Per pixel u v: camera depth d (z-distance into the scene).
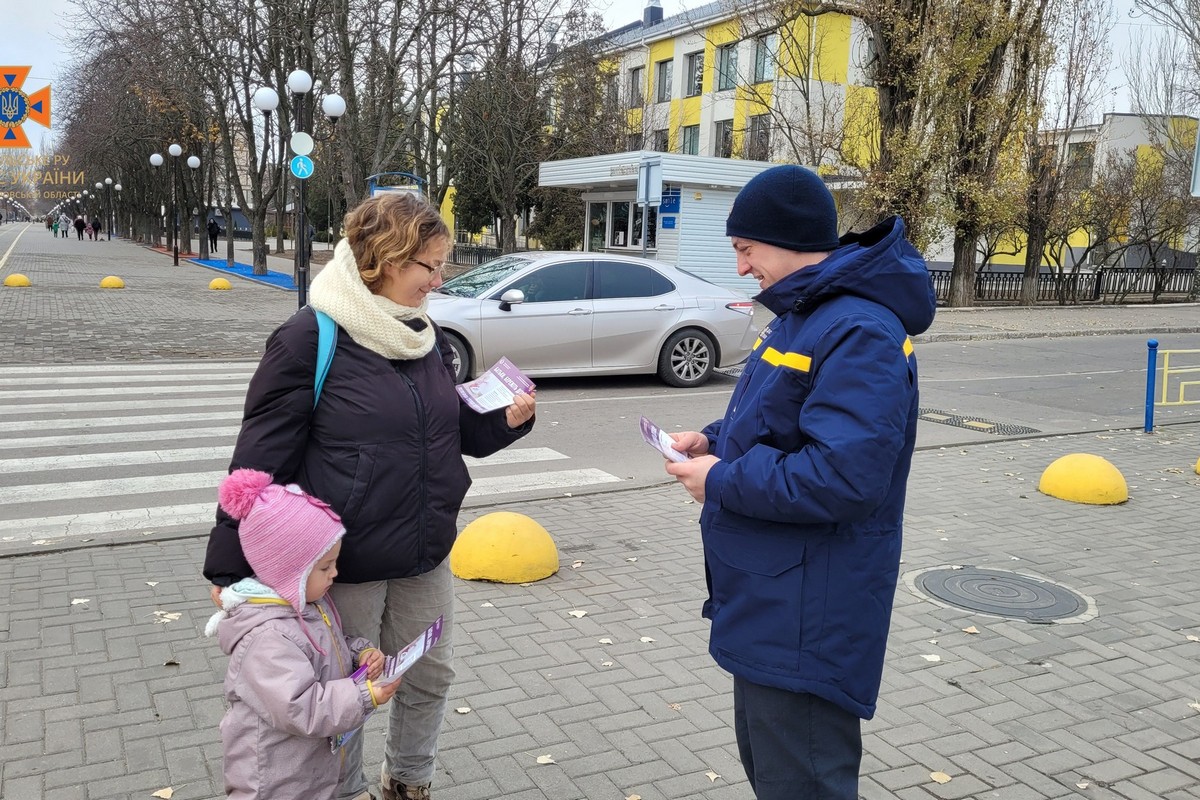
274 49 26.67
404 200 2.30
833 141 22.69
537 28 28.47
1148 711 3.65
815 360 1.98
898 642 4.25
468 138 32.94
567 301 10.74
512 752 3.25
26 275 26.48
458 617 4.41
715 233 22.88
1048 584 5.00
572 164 24.89
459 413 2.52
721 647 2.10
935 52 20.47
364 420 2.26
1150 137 29.70
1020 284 27.81
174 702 3.51
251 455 2.21
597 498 6.58
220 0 25.45
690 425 9.16
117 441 7.79
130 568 4.92
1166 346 17.81
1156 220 29.28
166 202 50.09
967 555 5.47
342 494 2.27
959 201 22.70
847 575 1.99
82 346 13.20
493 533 4.95
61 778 3.00
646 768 3.17
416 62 24.75
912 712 3.61
